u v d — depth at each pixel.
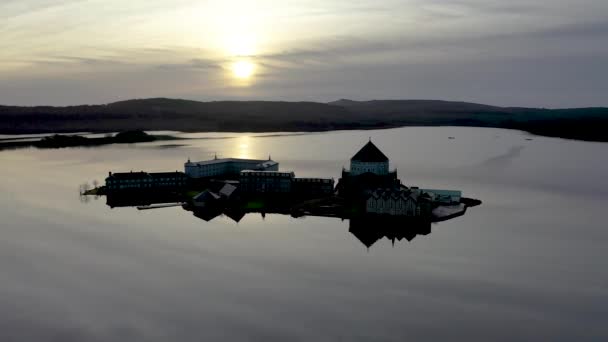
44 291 143.38
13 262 165.62
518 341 118.38
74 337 119.44
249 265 164.12
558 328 124.38
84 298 139.00
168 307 134.00
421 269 161.88
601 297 141.38
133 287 146.25
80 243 186.75
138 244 185.88
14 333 120.81
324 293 143.38
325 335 120.81
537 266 165.00
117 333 121.19
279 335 120.56
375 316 129.75
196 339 118.75
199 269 160.62
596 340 118.62
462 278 154.62
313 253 177.12
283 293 142.88
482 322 127.19
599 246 186.38
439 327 124.62
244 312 131.38
